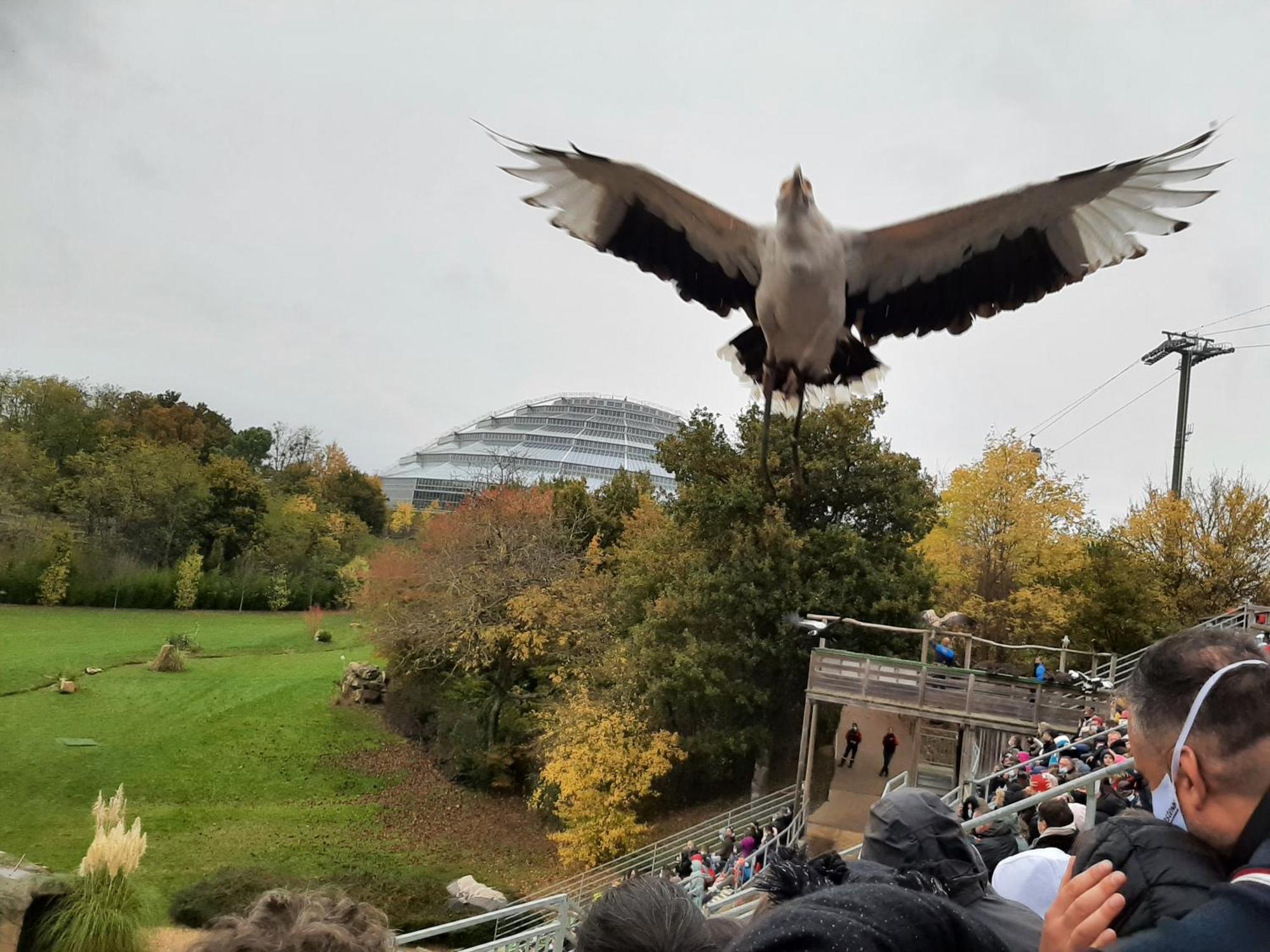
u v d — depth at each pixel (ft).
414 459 358.02
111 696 120.98
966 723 66.49
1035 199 17.11
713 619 88.53
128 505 190.19
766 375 19.72
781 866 8.81
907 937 5.45
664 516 122.31
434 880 72.84
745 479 93.40
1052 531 100.78
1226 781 6.20
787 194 17.95
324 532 225.97
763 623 89.40
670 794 93.61
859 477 93.91
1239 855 6.16
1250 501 101.60
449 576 109.81
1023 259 17.88
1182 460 105.09
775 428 94.27
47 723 108.27
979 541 103.86
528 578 106.22
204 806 90.58
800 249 17.81
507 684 105.19
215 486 205.57
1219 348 104.53
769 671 90.94
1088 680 63.26
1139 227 16.44
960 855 10.43
